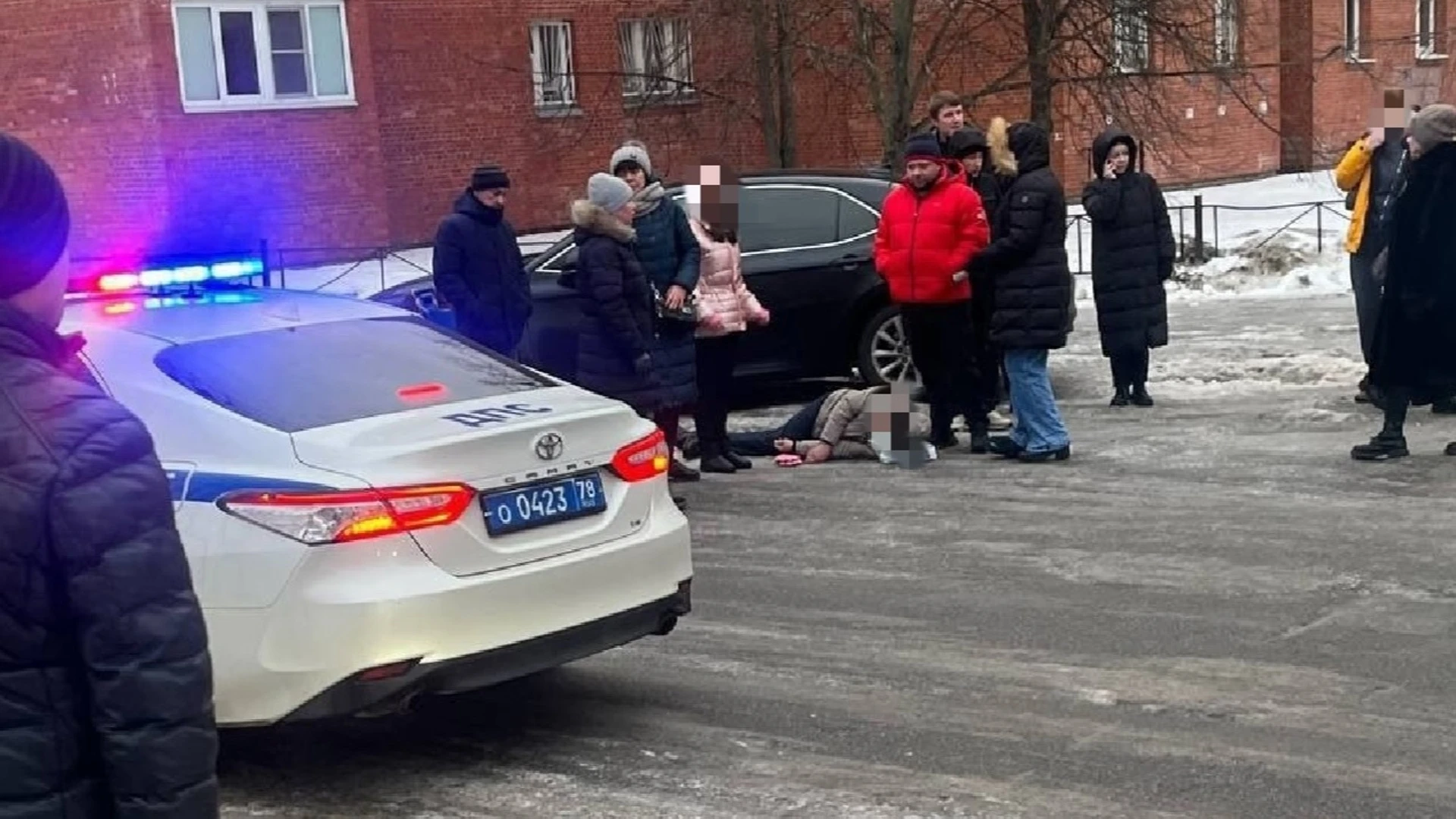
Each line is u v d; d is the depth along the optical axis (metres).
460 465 4.44
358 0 22.09
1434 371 7.98
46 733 2.03
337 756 4.91
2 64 21.44
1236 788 4.27
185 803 2.07
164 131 20.48
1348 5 32.41
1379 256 9.37
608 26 25.33
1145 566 6.56
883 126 16.69
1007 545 7.08
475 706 5.32
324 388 4.81
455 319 8.30
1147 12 16.23
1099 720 4.85
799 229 10.98
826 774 4.54
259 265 5.95
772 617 6.20
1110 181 10.12
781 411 11.28
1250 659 5.33
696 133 22.08
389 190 23.55
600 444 4.84
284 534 4.25
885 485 8.57
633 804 4.39
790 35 17.25
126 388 4.71
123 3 20.33
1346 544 6.66
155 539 2.07
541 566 4.55
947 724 4.89
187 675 2.08
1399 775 4.30
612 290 7.95
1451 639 5.41
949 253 8.82
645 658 5.77
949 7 16.94
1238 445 8.88
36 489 1.99
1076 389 11.34
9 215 2.06
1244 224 22.78
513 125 24.67
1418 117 7.76
